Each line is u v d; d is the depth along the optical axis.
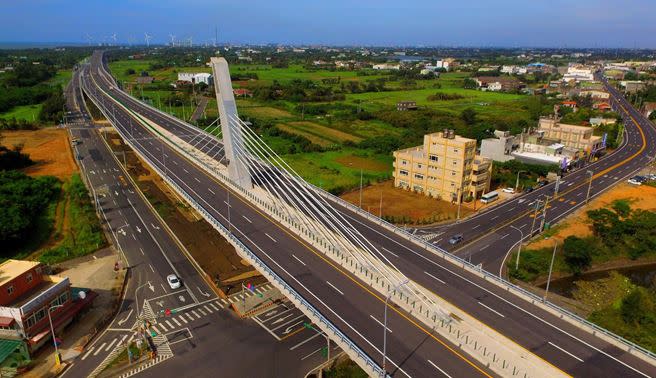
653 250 85.75
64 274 73.44
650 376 41.00
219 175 103.00
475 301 53.09
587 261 78.38
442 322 48.31
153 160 117.19
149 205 102.62
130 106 197.75
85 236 85.31
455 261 63.31
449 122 185.50
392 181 120.00
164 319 62.56
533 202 105.69
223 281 72.38
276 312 64.44
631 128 190.50
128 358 54.78
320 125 186.00
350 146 154.75
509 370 41.12
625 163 139.38
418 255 66.12
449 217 96.00
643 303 62.91
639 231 86.19
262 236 70.81
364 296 53.28
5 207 87.44
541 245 84.25
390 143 152.12
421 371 40.75
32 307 55.00
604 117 197.12
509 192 111.81
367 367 41.09
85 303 63.25
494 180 119.56
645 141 168.00
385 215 96.19
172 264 77.56
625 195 110.19
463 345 44.19
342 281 56.81
